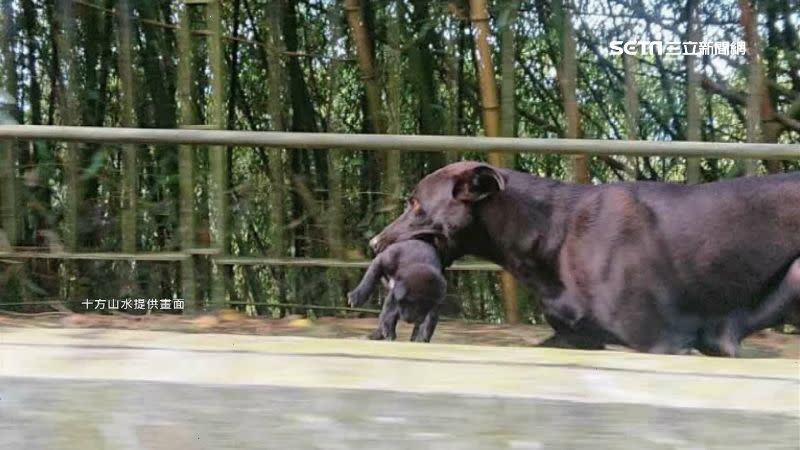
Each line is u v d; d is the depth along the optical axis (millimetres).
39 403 1864
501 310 6441
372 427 1798
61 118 7039
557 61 6977
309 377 1865
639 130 6719
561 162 6766
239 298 6652
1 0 6617
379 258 4336
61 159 6305
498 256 4305
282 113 7008
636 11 6711
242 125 7551
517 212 4184
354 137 4684
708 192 3963
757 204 3854
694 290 3885
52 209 6309
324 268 6094
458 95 6805
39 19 7203
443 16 6641
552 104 7125
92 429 1857
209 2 5727
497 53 6777
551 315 4164
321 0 7285
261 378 1855
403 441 1792
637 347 3938
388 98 6387
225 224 5762
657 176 6809
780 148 4340
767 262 3828
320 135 4742
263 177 7090
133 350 2049
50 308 6344
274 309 6539
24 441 1871
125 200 5953
